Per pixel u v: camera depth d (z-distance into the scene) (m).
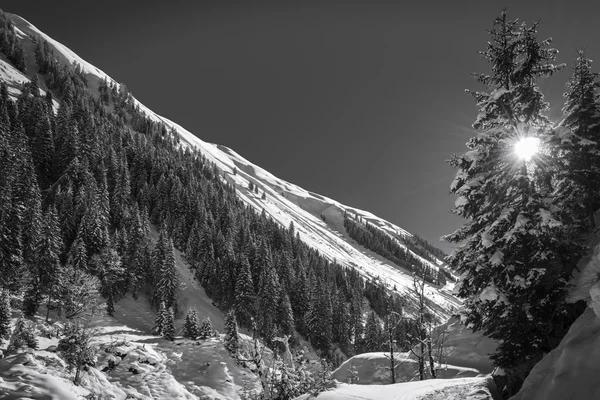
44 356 27.42
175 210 101.88
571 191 13.88
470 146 14.48
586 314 10.95
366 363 25.97
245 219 119.81
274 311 72.38
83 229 67.44
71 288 51.91
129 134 132.12
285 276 89.94
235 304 76.31
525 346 12.98
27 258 52.81
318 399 14.38
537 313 12.53
